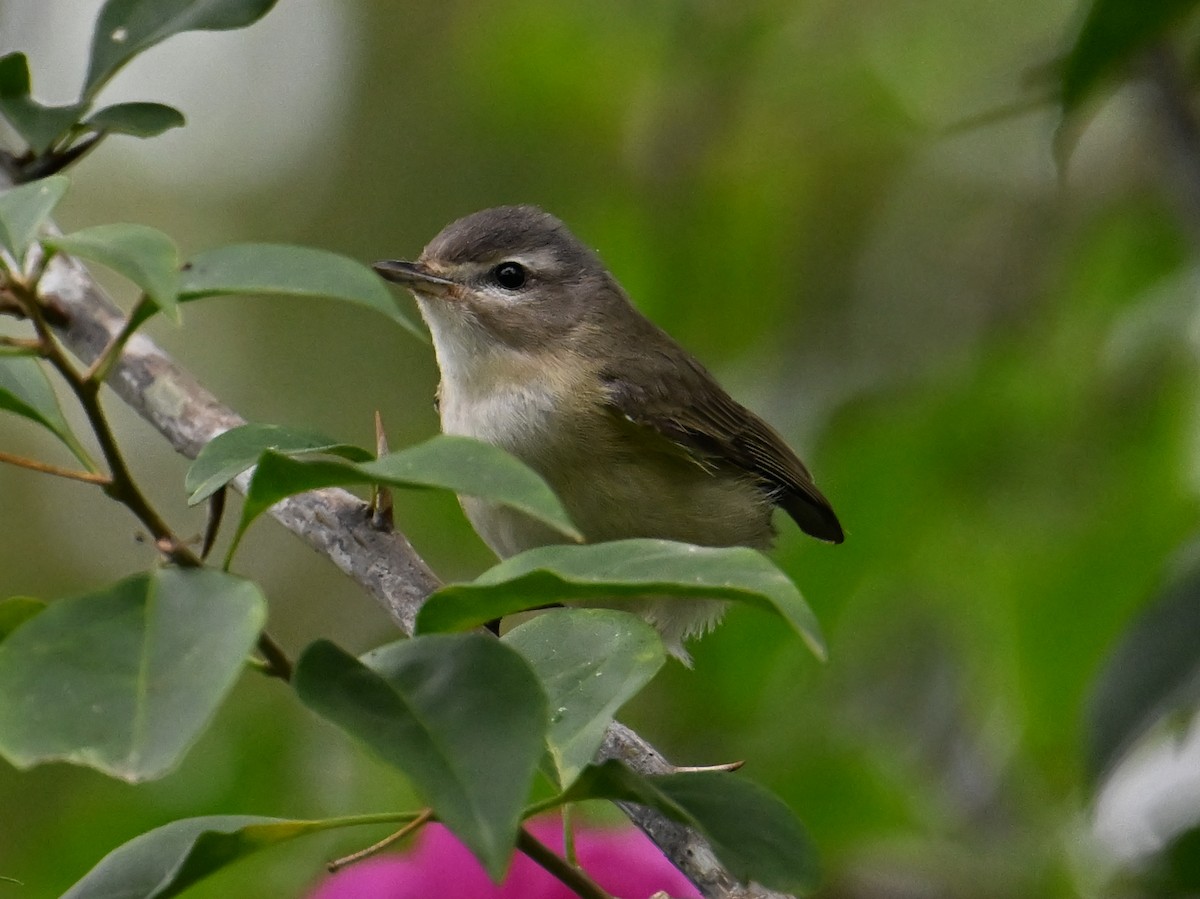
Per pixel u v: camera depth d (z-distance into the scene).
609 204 12.85
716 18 12.65
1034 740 8.94
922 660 11.04
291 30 18.17
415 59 17.70
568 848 5.57
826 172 13.08
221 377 17.62
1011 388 10.72
